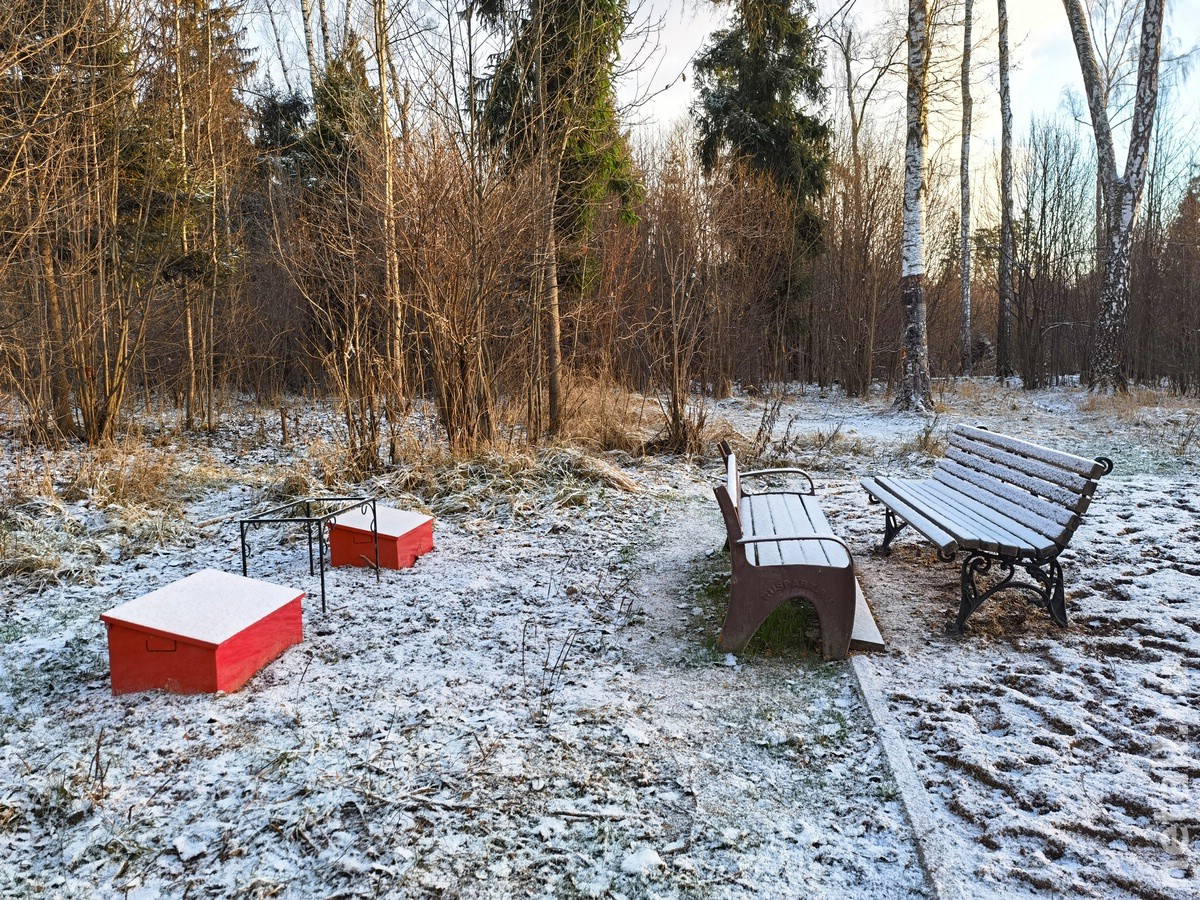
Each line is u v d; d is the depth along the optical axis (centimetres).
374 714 315
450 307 767
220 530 617
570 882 222
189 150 1145
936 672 346
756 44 1080
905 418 1321
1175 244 1817
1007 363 2109
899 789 261
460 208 757
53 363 1006
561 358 1087
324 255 895
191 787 265
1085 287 2238
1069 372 2195
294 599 381
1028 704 313
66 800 258
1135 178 1390
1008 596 437
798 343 2216
